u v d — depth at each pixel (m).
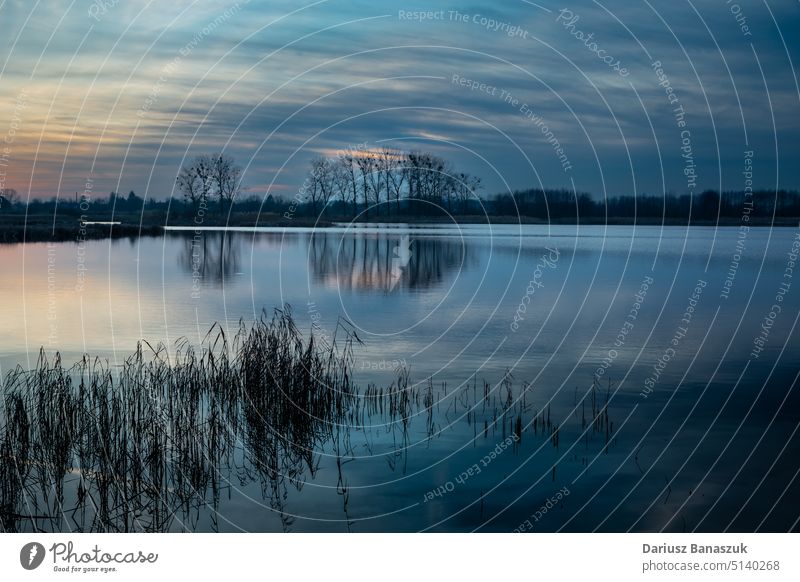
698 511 10.11
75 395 12.60
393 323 22.27
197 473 10.84
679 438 12.70
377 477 11.12
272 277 31.53
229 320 21.97
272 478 11.12
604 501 10.43
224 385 13.66
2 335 19.56
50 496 10.34
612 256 42.31
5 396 12.73
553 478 11.11
